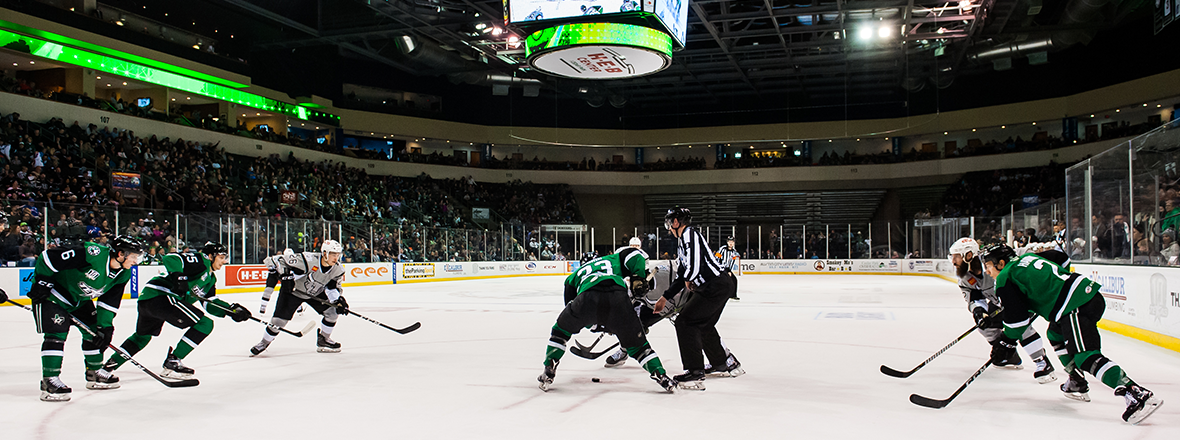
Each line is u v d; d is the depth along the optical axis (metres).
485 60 32.53
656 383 5.59
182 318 5.71
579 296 5.16
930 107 36.47
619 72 17.77
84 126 23.75
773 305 13.84
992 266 4.85
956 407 4.71
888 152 37.88
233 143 28.92
